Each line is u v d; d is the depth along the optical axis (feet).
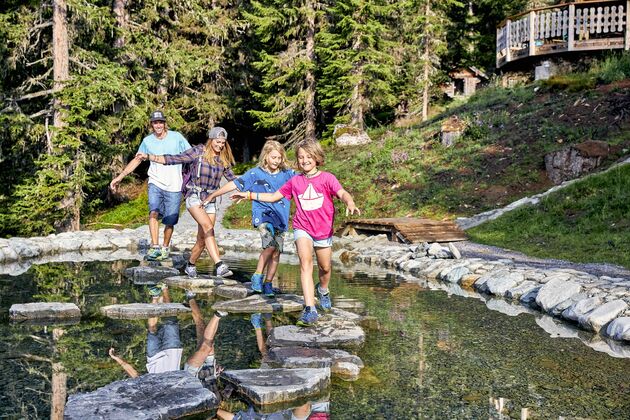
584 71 63.26
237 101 88.43
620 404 9.57
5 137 59.72
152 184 27.04
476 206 45.60
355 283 23.52
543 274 21.88
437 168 53.62
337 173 61.52
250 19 79.77
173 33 83.92
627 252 27.40
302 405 9.43
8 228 56.03
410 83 88.38
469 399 9.74
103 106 57.06
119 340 13.30
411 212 48.21
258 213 19.83
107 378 10.41
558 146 49.01
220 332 14.30
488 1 97.14
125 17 71.00
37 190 52.08
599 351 13.06
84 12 56.18
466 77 100.94
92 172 62.54
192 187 23.12
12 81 64.90
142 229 48.37
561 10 71.00
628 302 16.51
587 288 18.72
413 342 13.62
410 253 31.60
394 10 81.61
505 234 36.78
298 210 15.58
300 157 15.47
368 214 50.88
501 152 52.11
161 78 75.00
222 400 9.61
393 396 9.88
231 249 38.73
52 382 10.16
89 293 19.80
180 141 25.99
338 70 75.82
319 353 12.21
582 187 38.55
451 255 29.22
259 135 102.53
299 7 81.05
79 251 35.76
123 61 70.33
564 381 10.79
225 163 23.63
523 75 73.51
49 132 56.80
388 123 91.91
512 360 12.18
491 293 21.40
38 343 12.92
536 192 44.55
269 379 10.27
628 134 46.14
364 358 12.22
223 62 88.94
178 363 11.50
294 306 17.74
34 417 8.49
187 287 21.70
